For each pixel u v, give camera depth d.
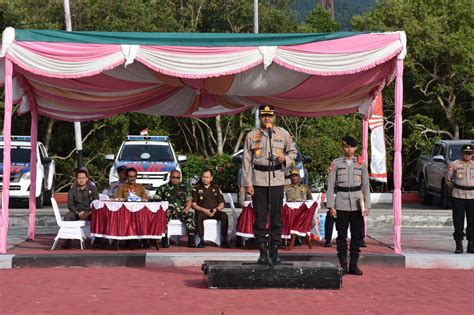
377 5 39.94
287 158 12.62
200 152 41.06
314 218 17.27
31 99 17.86
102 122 34.47
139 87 17.30
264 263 12.45
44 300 11.07
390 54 14.97
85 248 16.30
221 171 30.31
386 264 14.87
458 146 26.78
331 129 33.97
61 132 35.59
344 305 10.85
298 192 17.30
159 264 14.62
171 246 16.78
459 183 15.60
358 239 13.70
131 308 10.49
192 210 16.66
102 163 35.97
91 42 14.75
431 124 36.12
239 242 16.84
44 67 14.64
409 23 36.75
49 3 36.81
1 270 14.07
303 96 17.56
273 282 12.09
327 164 30.67
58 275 13.47
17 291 11.83
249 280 12.06
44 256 14.45
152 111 19.36
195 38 14.82
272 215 12.60
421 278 13.50
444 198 26.33
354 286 12.54
